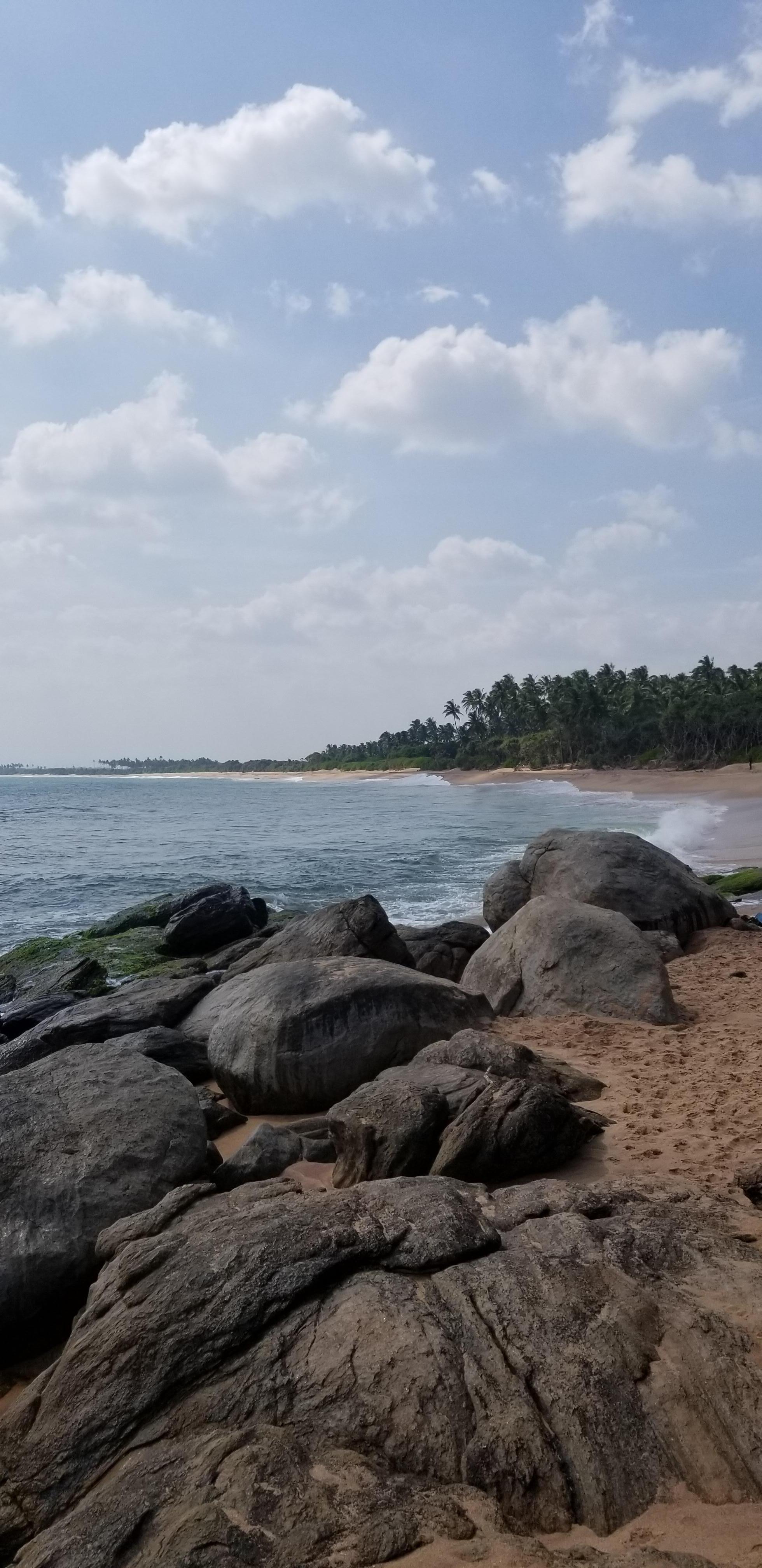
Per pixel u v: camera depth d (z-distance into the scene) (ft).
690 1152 24.98
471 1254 17.58
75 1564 12.46
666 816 167.43
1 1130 23.86
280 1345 15.74
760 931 58.13
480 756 521.24
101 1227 21.91
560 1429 13.94
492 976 44.01
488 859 123.65
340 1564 11.74
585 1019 39.47
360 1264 17.38
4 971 67.15
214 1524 12.34
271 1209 19.22
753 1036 36.42
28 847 166.09
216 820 234.99
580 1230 18.19
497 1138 23.71
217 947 68.28
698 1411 14.11
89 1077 26.35
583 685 436.76
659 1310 15.97
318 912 48.75
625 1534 12.64
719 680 440.86
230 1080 32.76
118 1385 15.79
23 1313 21.06
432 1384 14.64
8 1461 15.30
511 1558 11.75
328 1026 32.14
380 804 283.38
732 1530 12.48
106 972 62.03
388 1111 24.75
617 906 56.44
